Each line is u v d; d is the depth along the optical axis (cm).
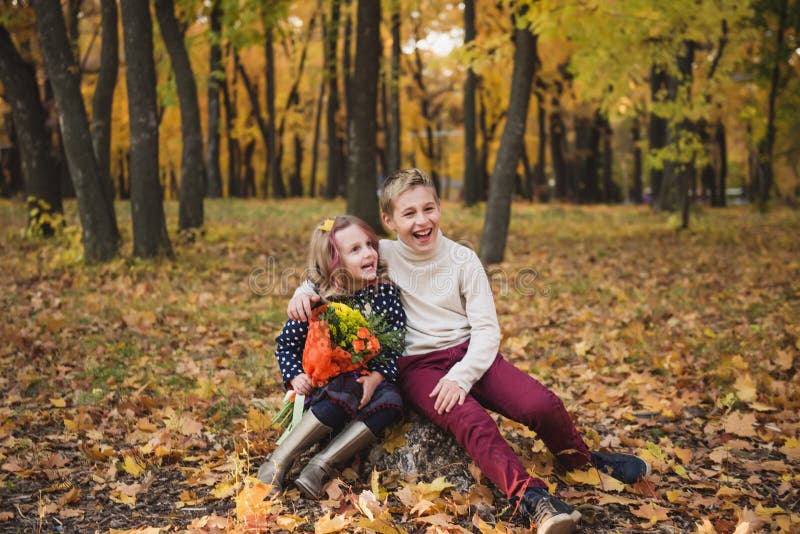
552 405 274
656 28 869
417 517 256
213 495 274
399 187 286
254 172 3291
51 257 826
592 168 2683
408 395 288
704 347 489
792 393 386
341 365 275
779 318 564
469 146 1866
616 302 655
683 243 1085
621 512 267
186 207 1032
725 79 1134
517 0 781
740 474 302
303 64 2470
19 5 988
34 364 453
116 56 942
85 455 314
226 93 2430
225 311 612
